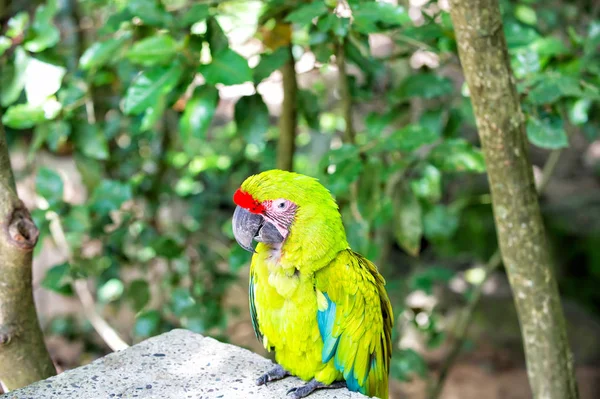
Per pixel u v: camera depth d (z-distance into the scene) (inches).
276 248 109.7
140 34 148.2
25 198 215.2
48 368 120.3
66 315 214.8
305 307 108.4
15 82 146.1
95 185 162.1
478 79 116.4
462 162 144.2
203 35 131.9
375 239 197.5
